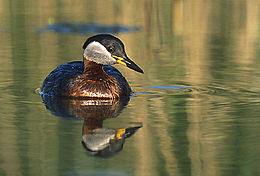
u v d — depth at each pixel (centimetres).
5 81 1476
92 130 1015
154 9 2858
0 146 916
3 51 1939
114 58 1330
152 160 845
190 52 1930
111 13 2808
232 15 2712
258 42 2100
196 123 1062
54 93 1338
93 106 1223
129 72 1644
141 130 1014
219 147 909
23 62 1741
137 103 1251
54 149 899
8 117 1112
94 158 855
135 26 2502
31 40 2181
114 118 1109
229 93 1338
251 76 1530
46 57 1827
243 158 853
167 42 2136
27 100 1277
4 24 2508
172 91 1375
